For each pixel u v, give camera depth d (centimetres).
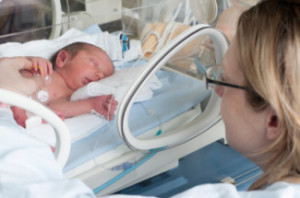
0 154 56
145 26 137
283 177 58
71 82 125
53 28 149
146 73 89
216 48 109
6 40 137
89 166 103
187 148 126
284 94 53
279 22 53
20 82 107
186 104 126
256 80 55
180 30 126
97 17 160
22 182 53
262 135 65
